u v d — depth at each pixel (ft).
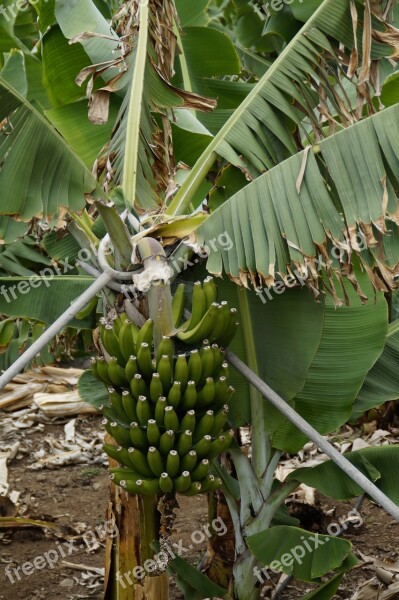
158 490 8.64
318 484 10.46
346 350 10.60
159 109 10.75
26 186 8.61
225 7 18.85
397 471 10.30
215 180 10.75
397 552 15.11
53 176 8.77
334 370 10.63
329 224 8.34
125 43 10.41
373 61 9.64
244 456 10.88
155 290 8.50
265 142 9.90
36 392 23.56
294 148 10.01
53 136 8.83
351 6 9.14
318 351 10.66
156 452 8.33
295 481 10.76
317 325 10.10
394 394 11.20
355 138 8.30
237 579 11.07
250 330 10.32
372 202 8.11
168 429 8.31
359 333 10.59
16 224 9.26
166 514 8.73
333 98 9.79
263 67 15.88
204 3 14.96
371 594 13.12
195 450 8.48
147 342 8.39
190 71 13.82
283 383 10.32
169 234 8.93
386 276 8.59
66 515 17.44
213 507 12.96
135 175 9.90
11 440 21.42
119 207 9.77
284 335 10.24
